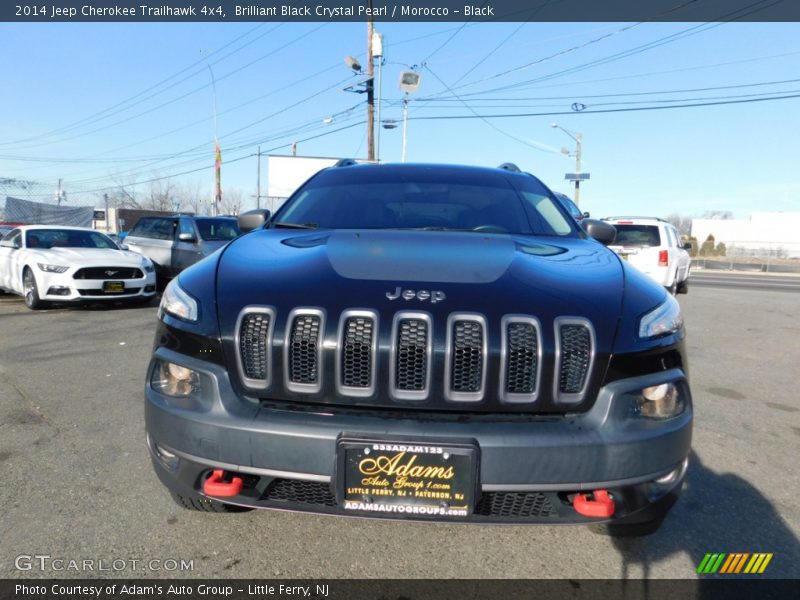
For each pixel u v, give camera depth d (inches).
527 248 104.3
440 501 73.4
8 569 86.9
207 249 421.7
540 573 89.2
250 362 79.8
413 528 100.8
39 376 193.6
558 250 105.7
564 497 77.1
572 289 84.7
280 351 78.0
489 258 94.4
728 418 167.3
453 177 140.3
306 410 78.0
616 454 74.6
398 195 131.6
